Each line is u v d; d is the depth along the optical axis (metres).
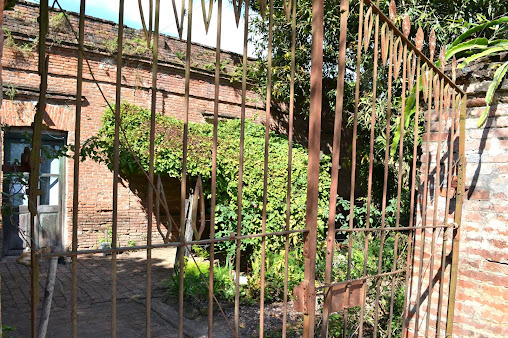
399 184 2.21
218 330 5.08
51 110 8.18
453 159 3.11
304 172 8.27
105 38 8.75
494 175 2.92
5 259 7.84
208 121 10.23
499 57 2.89
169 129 7.83
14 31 7.64
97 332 4.81
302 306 1.73
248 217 7.60
